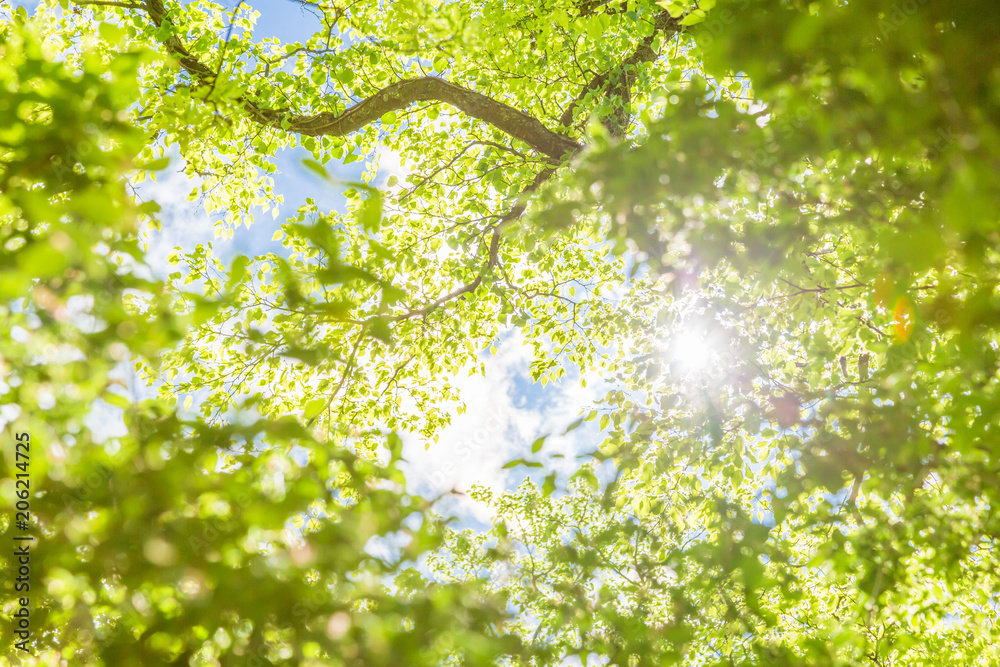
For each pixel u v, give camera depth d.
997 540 4.19
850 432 3.83
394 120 8.34
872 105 2.06
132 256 2.10
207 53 8.71
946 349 3.58
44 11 8.32
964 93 1.64
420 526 2.58
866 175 3.06
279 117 8.23
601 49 8.12
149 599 2.24
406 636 2.32
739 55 2.06
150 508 2.12
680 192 2.84
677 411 6.00
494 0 8.63
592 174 2.93
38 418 2.04
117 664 2.17
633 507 5.57
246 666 2.25
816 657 3.23
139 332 2.10
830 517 4.14
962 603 6.20
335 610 2.28
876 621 4.30
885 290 3.04
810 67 2.02
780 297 5.43
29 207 1.75
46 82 2.03
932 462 3.67
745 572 3.02
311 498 2.34
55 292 1.98
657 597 3.39
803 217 3.31
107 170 2.11
